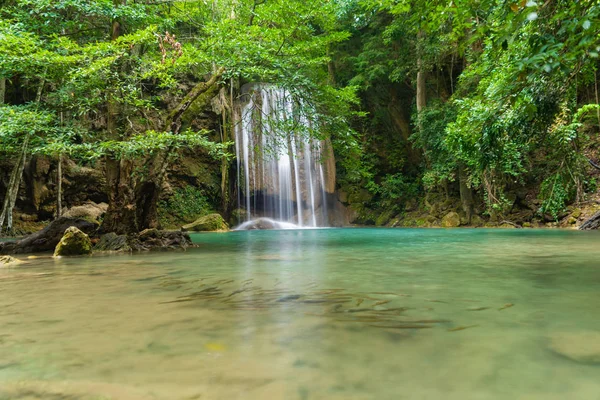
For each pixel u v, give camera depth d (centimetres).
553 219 1487
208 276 353
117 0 831
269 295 254
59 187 1459
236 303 229
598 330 165
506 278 321
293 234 1367
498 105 438
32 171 1518
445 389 106
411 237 1034
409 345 146
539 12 279
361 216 2353
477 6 290
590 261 443
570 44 241
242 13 1117
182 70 867
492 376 115
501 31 256
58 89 831
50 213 1567
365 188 2406
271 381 112
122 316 197
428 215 2019
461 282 302
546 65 241
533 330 165
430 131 1812
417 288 276
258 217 2202
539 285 285
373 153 2345
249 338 157
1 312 208
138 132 823
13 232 1281
